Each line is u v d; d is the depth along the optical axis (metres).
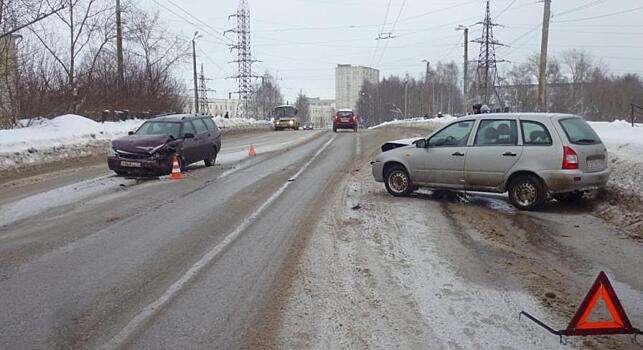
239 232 7.54
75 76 26.17
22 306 4.81
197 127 15.91
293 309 4.75
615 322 4.11
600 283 4.11
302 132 41.81
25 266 5.96
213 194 10.81
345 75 126.31
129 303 4.89
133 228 7.79
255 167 15.86
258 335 4.23
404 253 6.46
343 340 4.15
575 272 5.83
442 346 4.05
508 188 9.19
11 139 16.05
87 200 10.09
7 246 6.77
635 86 80.75
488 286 5.35
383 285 5.36
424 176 10.13
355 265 5.99
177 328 4.36
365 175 13.71
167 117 15.70
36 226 7.89
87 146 19.09
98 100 27.23
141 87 32.25
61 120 21.33
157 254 6.45
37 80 22.77
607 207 8.71
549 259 6.29
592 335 4.19
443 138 10.05
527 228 7.77
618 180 9.34
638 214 7.96
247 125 45.22
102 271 5.80
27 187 11.72
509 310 4.74
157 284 5.40
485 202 9.77
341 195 10.58
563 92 82.06
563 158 8.60
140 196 10.57
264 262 6.12
